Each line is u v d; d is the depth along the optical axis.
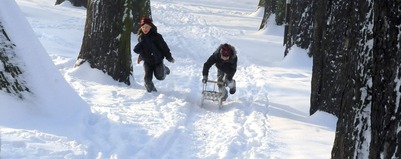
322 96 8.53
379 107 3.58
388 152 3.51
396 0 3.41
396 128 3.46
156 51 9.25
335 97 8.32
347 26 4.11
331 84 8.31
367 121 3.78
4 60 5.87
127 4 10.09
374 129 3.64
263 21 22.94
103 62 10.08
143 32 9.26
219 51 8.89
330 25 8.16
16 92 5.89
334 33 8.15
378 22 3.55
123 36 10.09
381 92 3.56
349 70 3.98
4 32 5.96
